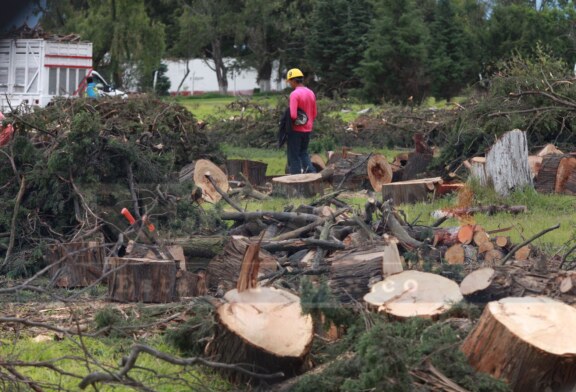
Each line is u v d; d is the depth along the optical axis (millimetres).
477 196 18766
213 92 91312
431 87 57594
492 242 11531
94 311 10422
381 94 57156
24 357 8773
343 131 32406
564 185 20188
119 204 13781
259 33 87750
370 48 57000
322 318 8500
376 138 32094
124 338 9320
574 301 8398
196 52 87125
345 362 7715
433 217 16781
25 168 14008
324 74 70188
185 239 12078
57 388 7785
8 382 7727
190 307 9562
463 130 22172
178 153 20844
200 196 14570
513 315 7727
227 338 8195
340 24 69562
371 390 7164
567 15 66375
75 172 13773
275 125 32500
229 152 30266
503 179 18984
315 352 8500
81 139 13758
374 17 68812
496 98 23250
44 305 10867
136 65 62938
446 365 7543
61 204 13555
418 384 7375
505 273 8727
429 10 61969
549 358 7477
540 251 11586
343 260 9758
